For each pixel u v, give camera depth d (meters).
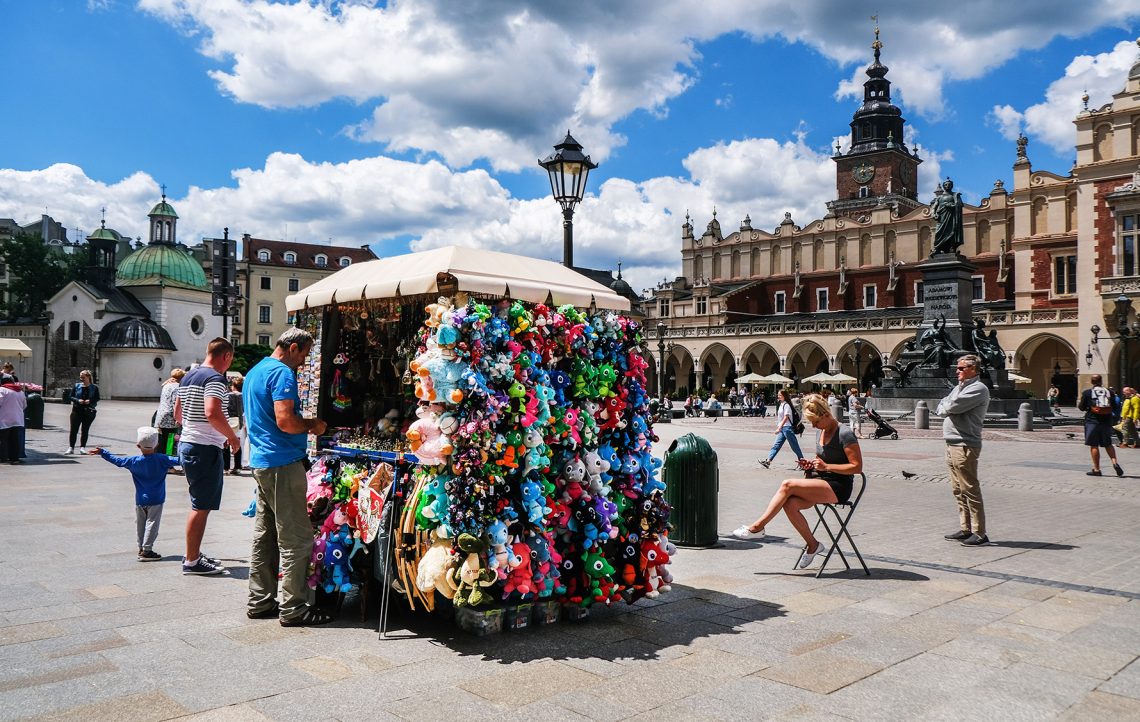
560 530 5.55
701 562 7.59
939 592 6.37
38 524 8.93
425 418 5.06
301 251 95.44
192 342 66.50
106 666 4.42
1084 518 10.25
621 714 3.87
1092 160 48.81
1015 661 4.71
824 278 73.00
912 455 19.36
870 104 86.94
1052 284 56.16
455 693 4.11
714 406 46.62
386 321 6.29
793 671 4.51
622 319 6.06
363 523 5.45
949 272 33.62
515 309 5.33
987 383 32.06
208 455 6.64
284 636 5.04
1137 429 22.66
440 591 4.98
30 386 25.70
